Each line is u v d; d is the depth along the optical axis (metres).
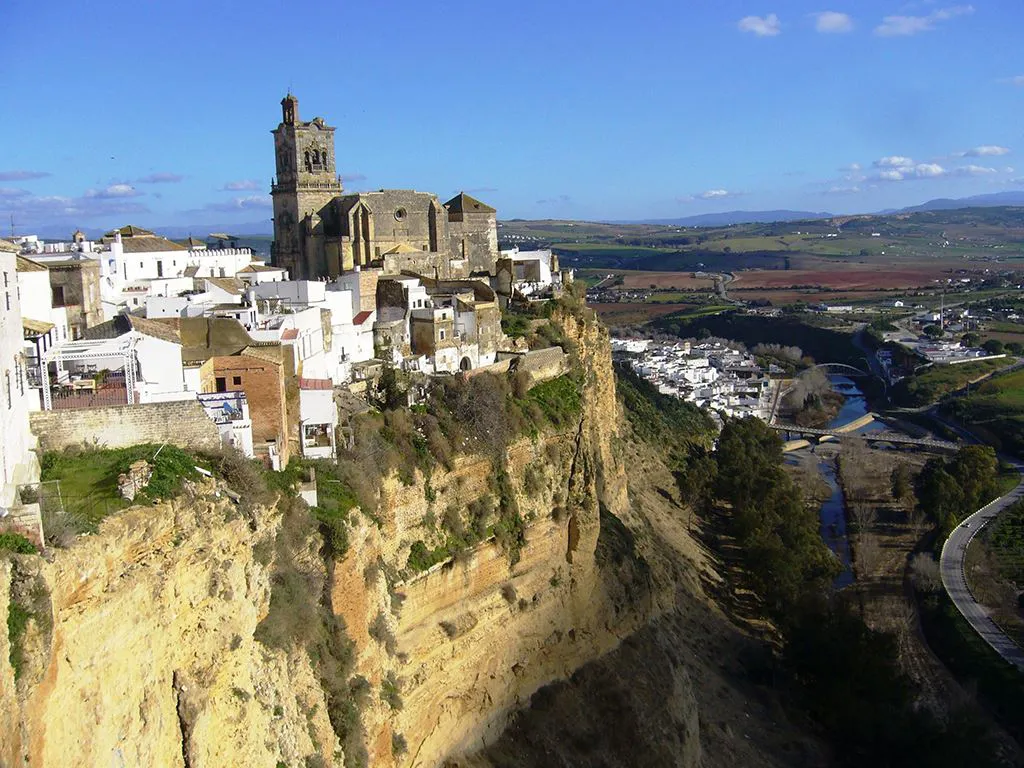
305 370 66.38
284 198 113.25
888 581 127.50
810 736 86.12
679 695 78.06
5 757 24.06
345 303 79.75
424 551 61.59
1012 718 95.81
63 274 59.22
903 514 152.12
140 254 92.56
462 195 128.00
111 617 29.91
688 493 138.75
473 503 67.81
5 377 32.91
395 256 108.94
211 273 100.50
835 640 92.25
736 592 114.00
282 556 44.16
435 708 60.31
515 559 69.94
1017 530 143.75
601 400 115.81
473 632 64.44
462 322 90.19
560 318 110.44
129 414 39.69
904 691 88.81
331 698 47.25
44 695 26.39
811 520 135.25
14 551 26.23
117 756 29.95
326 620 48.38
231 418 46.28
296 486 48.03
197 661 35.56
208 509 37.28
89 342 47.12
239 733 37.41
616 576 82.56
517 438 73.44
